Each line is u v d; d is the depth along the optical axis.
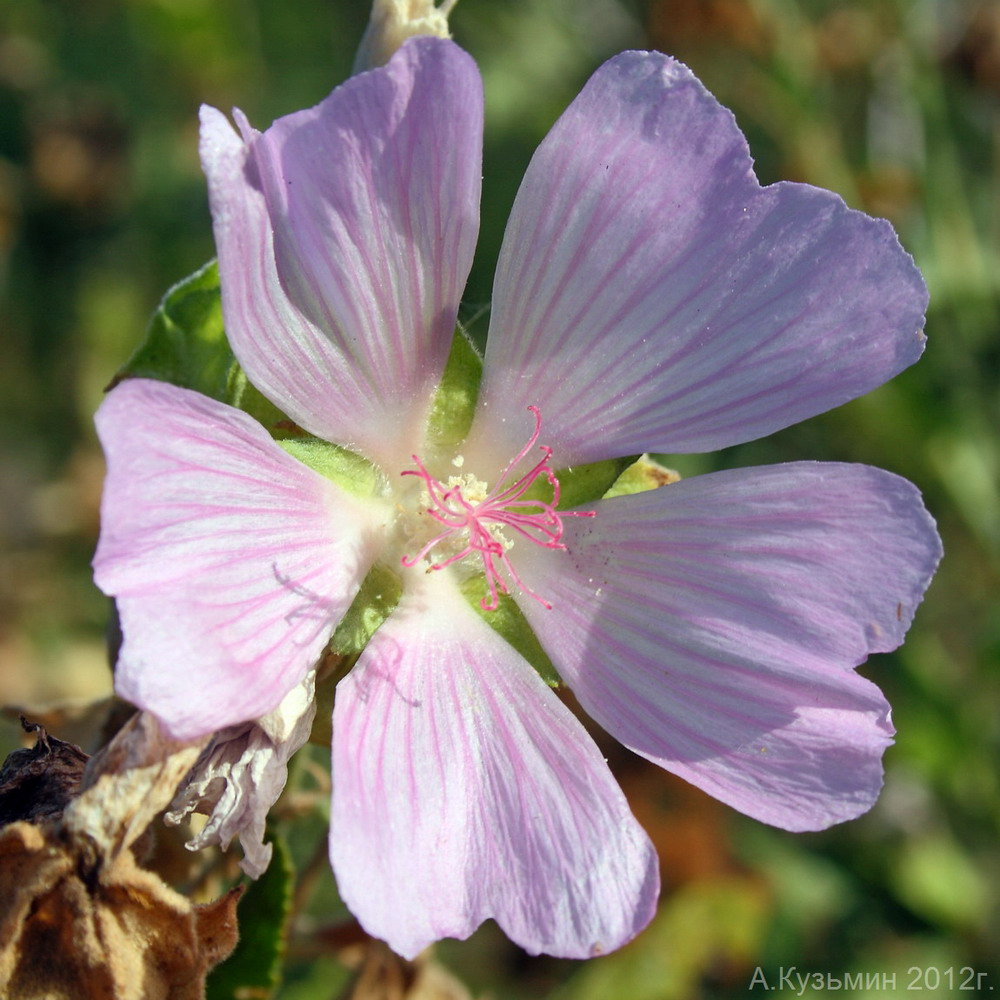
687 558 0.15
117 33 0.32
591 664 0.15
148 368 0.15
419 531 0.16
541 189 0.15
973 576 0.27
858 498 0.15
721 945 0.25
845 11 0.29
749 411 0.15
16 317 0.31
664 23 0.28
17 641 0.28
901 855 0.25
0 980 0.13
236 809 0.14
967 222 0.27
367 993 0.18
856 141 0.30
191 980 0.14
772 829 0.26
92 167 0.31
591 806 0.14
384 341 0.15
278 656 0.14
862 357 0.15
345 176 0.14
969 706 0.25
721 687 0.15
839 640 0.15
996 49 0.28
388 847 0.14
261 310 0.14
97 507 0.29
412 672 0.15
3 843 0.13
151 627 0.13
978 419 0.26
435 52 0.14
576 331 0.15
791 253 0.15
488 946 0.26
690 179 0.15
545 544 0.16
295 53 0.32
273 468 0.14
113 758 0.13
